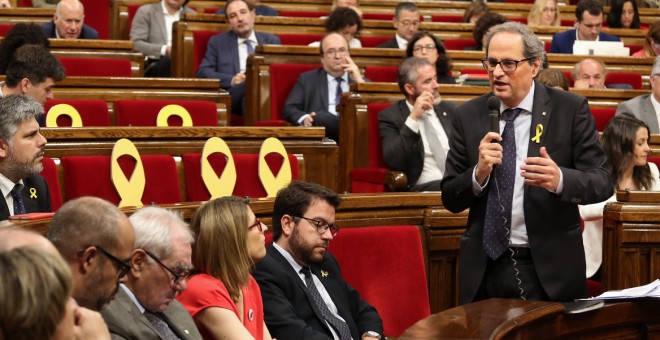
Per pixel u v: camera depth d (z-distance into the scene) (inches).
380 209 382.9
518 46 312.3
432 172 514.9
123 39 761.6
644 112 561.6
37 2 791.7
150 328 225.1
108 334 179.3
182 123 500.7
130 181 393.7
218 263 263.7
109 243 198.2
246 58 668.7
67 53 598.2
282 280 300.0
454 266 400.2
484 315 287.1
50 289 139.5
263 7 822.5
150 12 738.8
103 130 408.8
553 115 318.7
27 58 403.2
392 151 508.7
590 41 732.0
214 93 557.9
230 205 267.0
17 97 318.7
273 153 438.0
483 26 719.7
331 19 710.5
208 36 703.7
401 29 729.6
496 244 318.7
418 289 357.4
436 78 567.5
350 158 544.4
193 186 416.2
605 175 311.3
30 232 158.9
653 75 558.6
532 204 315.6
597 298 316.5
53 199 375.2
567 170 303.7
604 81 659.4
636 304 323.6
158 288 229.0
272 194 427.2
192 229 267.4
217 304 258.8
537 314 289.6
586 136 317.1
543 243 316.2
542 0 833.5
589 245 426.9
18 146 315.3
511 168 317.7
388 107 528.1
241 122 661.3
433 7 895.1
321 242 307.3
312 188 308.8
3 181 319.6
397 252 356.2
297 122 601.3
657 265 363.9
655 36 728.3
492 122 314.8
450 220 392.8
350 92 552.4
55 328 140.7
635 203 363.9
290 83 633.0
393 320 350.6
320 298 308.8
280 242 310.5
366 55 662.5
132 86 540.1
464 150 327.0
